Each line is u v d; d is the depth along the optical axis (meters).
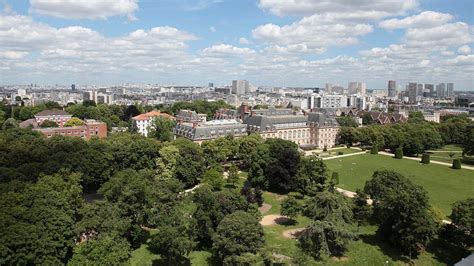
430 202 175.88
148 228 144.12
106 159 184.00
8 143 186.38
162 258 120.69
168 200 138.38
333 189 151.12
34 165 159.00
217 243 111.25
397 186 144.88
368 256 123.62
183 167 194.38
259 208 169.25
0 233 99.44
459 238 126.00
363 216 147.00
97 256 102.06
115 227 114.69
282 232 140.88
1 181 146.38
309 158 195.75
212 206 128.12
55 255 107.31
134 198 126.19
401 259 123.00
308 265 115.19
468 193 191.00
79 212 121.94
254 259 101.69
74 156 174.88
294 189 191.38
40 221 108.31
